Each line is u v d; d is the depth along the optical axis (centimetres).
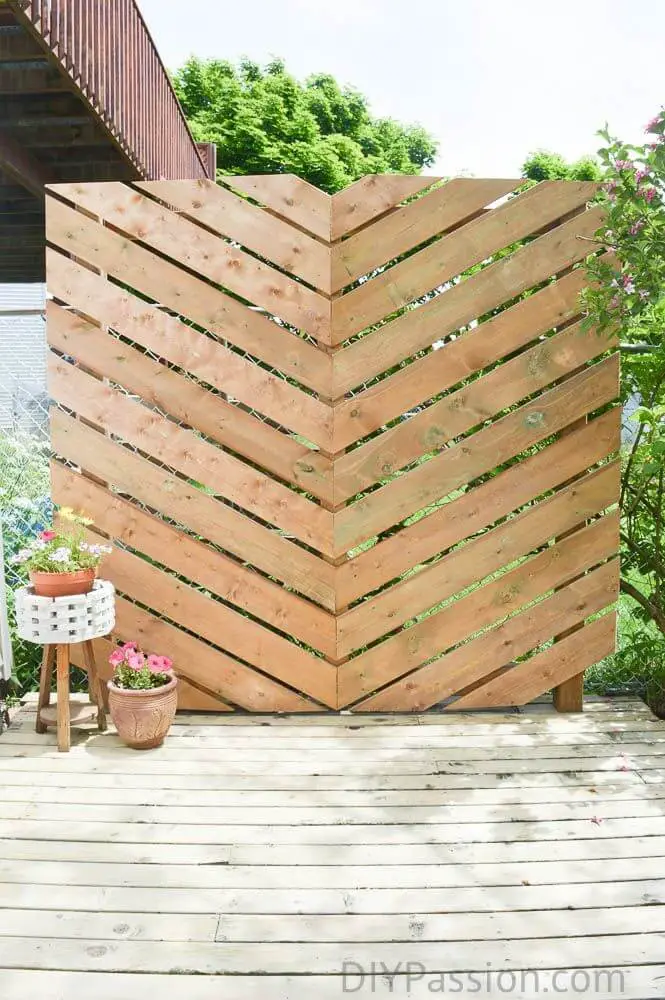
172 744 342
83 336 358
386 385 353
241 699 374
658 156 306
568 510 364
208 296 351
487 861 253
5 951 211
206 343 353
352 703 380
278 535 363
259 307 351
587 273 324
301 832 271
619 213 313
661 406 367
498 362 379
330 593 365
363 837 268
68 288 356
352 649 369
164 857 255
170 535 366
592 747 337
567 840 265
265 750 336
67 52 388
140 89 574
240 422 357
